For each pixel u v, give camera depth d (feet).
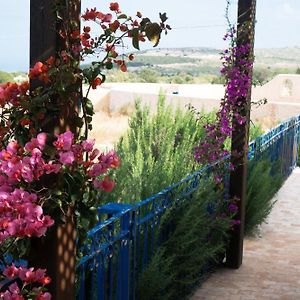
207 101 75.66
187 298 17.49
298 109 74.18
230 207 20.25
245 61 20.31
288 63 245.24
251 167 26.48
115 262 13.17
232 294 18.13
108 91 81.92
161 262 14.43
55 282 8.80
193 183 18.21
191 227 16.10
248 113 20.71
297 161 44.29
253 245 23.65
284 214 28.91
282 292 18.45
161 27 8.94
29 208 7.66
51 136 8.38
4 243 8.24
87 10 8.84
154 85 102.73
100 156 8.63
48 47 8.62
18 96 8.68
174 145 27.66
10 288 8.10
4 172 8.02
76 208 8.75
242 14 20.17
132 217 13.55
